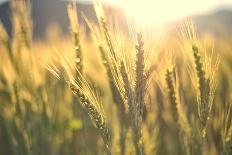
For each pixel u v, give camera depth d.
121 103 0.67
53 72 0.53
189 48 0.57
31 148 0.80
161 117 0.76
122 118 0.67
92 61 0.83
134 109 0.51
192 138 0.63
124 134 0.67
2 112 0.92
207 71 0.57
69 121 0.85
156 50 0.53
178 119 0.63
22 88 0.83
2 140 0.94
